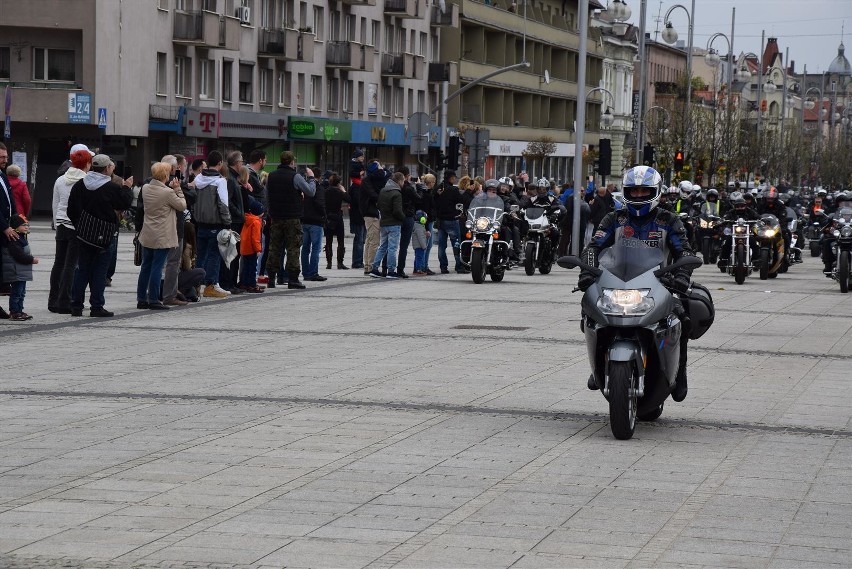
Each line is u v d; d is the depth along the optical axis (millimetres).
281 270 28844
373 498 9492
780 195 40625
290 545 8211
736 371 16547
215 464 10555
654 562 7926
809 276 37250
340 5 84312
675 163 66562
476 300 26078
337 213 35094
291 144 78750
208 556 7949
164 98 66062
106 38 61156
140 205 23766
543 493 9734
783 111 123750
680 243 12492
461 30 103375
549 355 17625
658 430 12469
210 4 69500
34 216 63000
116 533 8461
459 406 13516
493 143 107312
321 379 15211
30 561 7809
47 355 17000
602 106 140375
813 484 10164
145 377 15227
